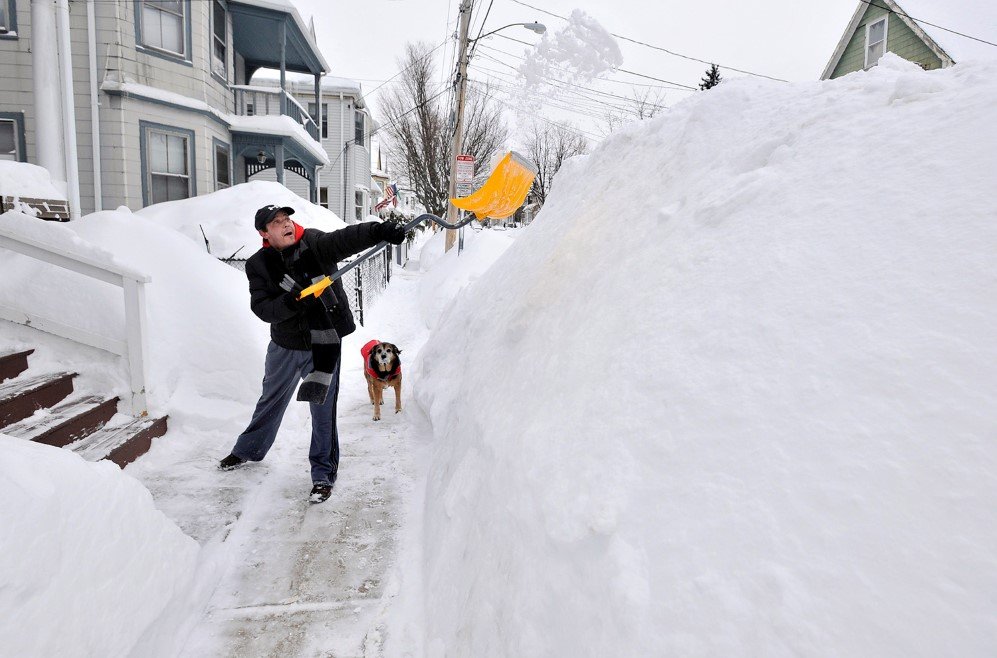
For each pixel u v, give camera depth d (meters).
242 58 15.86
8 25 9.16
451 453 2.83
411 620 2.18
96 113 9.49
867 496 0.92
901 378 1.03
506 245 11.15
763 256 1.54
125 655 1.69
